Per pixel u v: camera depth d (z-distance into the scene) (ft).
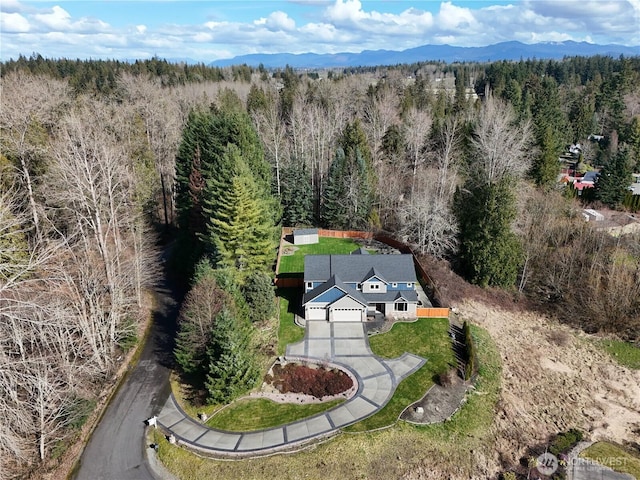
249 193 146.41
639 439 103.04
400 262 147.95
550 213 184.24
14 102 154.30
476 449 97.55
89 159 139.23
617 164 221.05
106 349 119.55
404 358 124.88
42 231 137.80
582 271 160.56
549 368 126.93
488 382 117.50
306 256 148.87
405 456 94.99
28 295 103.86
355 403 108.27
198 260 159.22
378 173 226.17
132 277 146.61
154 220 212.84
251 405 108.27
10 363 74.02
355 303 138.62
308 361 123.24
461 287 162.50
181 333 114.01
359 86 426.51
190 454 94.43
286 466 91.86
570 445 100.12
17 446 82.64
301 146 234.58
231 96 325.83
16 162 142.31
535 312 155.74
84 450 96.12
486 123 212.23
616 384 122.21
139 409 107.76
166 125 253.44
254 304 138.10
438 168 226.17
